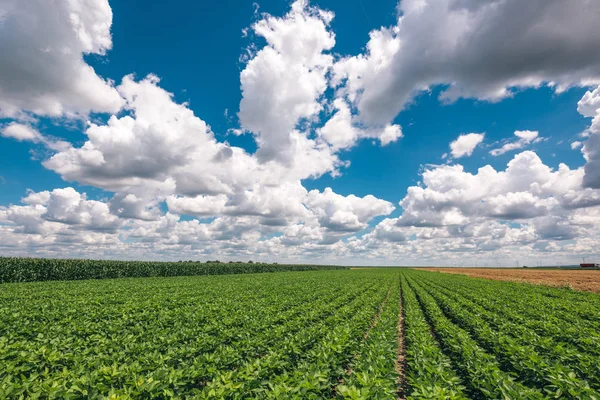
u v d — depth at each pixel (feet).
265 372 21.33
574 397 19.10
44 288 86.07
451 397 17.87
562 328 40.42
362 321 44.88
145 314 46.52
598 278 199.31
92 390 17.01
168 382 18.24
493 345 34.81
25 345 25.64
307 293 85.66
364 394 16.30
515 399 17.89
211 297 71.56
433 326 52.54
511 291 97.81
